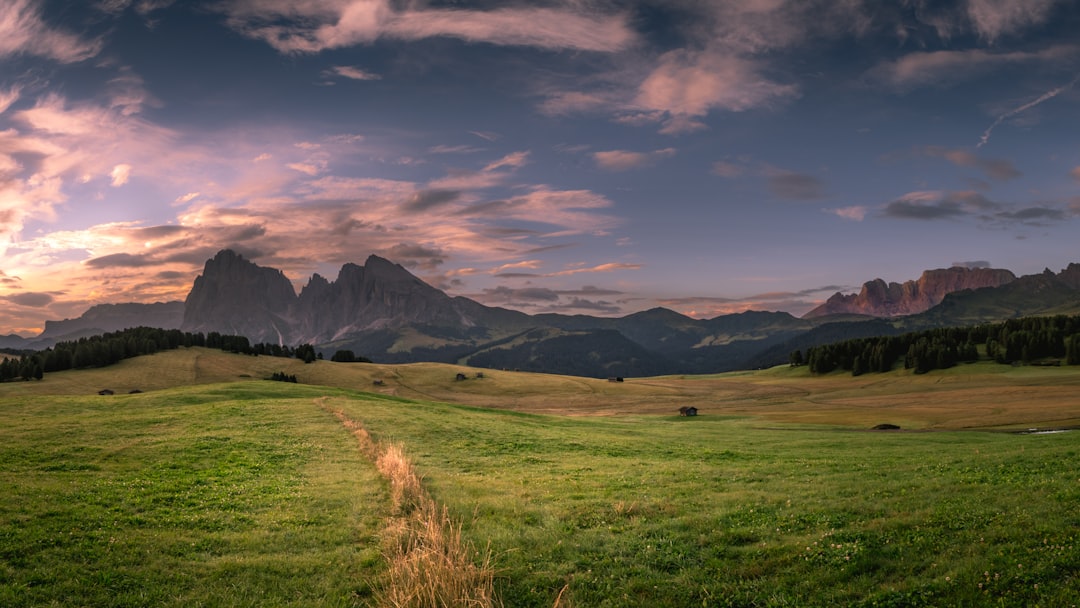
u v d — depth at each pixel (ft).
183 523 66.13
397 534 60.13
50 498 71.67
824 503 70.38
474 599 44.14
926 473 89.81
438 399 606.55
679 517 68.03
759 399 575.38
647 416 371.56
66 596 44.88
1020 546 46.11
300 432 148.97
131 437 130.62
